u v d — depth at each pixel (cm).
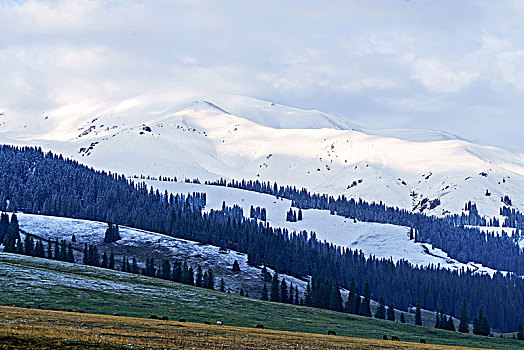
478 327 18225
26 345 5797
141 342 6644
